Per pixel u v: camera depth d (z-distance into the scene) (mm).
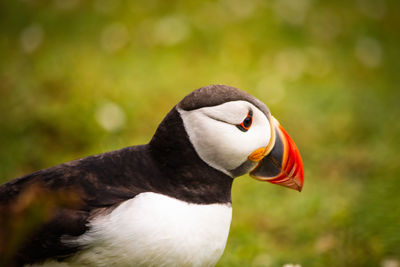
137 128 10609
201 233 4945
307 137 11391
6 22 14273
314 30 15078
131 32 13617
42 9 14445
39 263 4824
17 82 11375
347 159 10961
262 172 5598
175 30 13586
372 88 13680
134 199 4789
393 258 7832
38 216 4586
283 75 13148
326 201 9461
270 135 5414
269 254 8062
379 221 8430
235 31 14023
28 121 10148
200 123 5090
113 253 4746
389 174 9867
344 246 8117
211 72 12539
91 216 4734
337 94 12633
